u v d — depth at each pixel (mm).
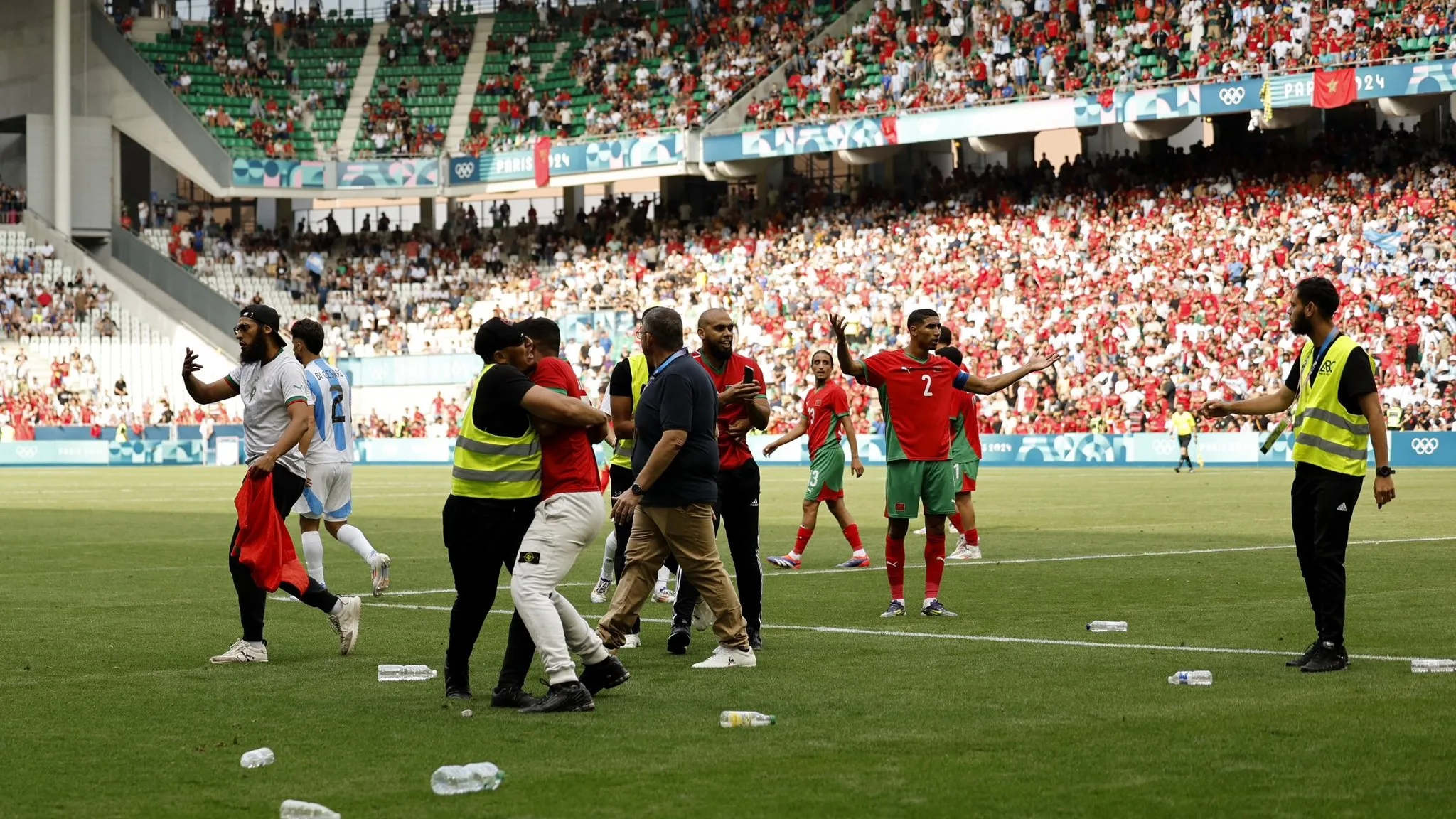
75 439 47656
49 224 52750
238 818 5191
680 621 9070
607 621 8438
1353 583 12125
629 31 52688
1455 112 42219
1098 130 46000
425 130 53375
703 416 8102
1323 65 39219
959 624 10156
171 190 56344
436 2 57188
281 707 7301
